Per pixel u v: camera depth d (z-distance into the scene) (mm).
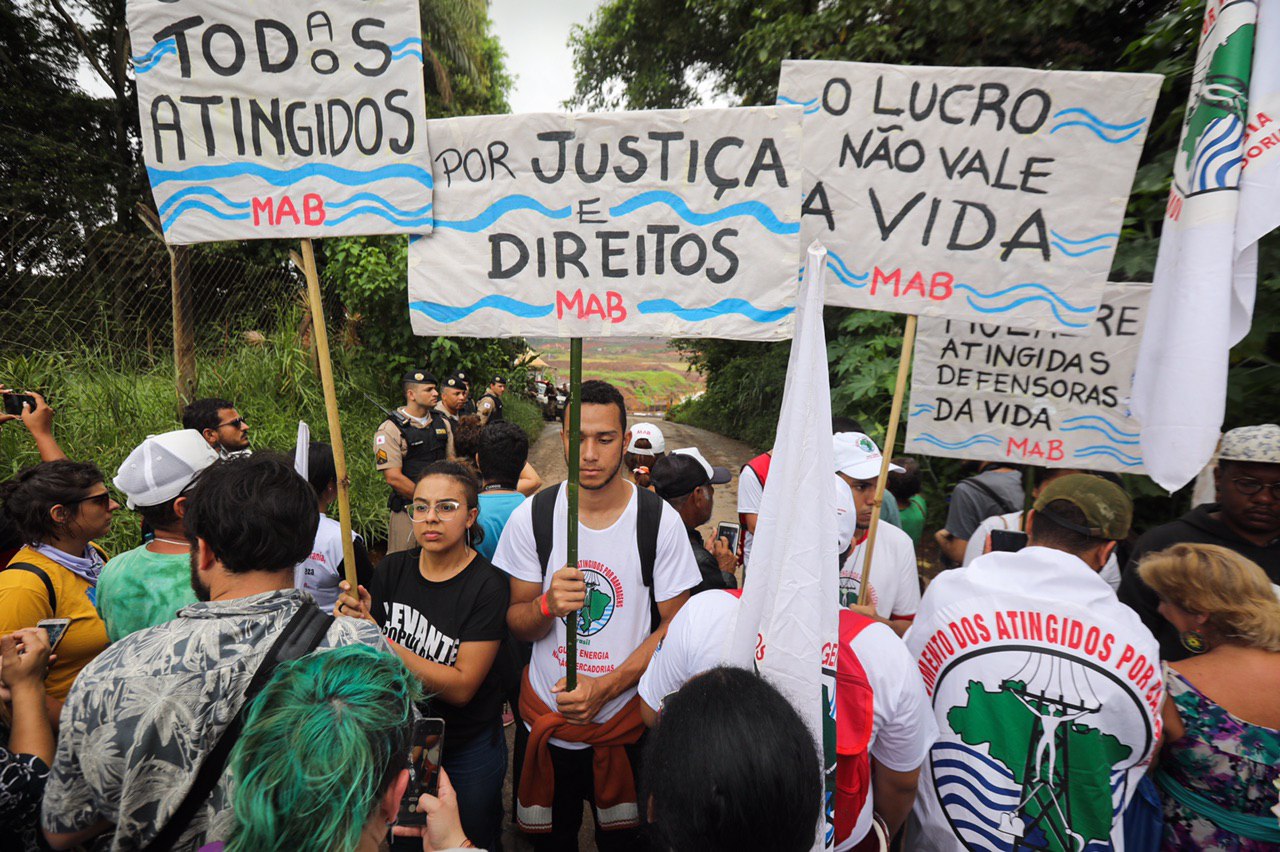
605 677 1976
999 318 1879
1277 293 2801
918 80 1791
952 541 3137
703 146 1717
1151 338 1888
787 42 6820
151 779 1046
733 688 979
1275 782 1421
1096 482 1597
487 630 1899
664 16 11250
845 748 1397
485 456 2986
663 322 1797
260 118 1752
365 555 2580
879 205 1863
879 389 5551
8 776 1251
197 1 1688
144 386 4895
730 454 11273
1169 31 3451
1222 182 1678
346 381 7391
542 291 1819
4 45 11219
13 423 3883
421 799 1163
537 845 2189
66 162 10453
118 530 3781
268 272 7516
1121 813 1398
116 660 1109
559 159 1760
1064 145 1791
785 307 1738
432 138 1781
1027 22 5379
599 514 2053
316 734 861
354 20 1706
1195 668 1504
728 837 870
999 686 1438
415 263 1838
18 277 4910
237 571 1248
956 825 1484
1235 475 2113
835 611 1436
